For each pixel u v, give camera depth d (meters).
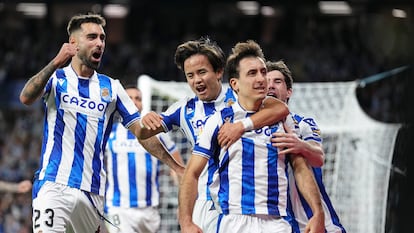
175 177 10.30
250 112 6.11
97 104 7.18
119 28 32.16
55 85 7.08
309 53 29.81
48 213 6.85
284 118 6.23
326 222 7.11
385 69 25.64
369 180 11.23
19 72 29.16
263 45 30.03
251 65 6.02
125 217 10.16
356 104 11.81
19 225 19.45
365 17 29.25
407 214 4.95
